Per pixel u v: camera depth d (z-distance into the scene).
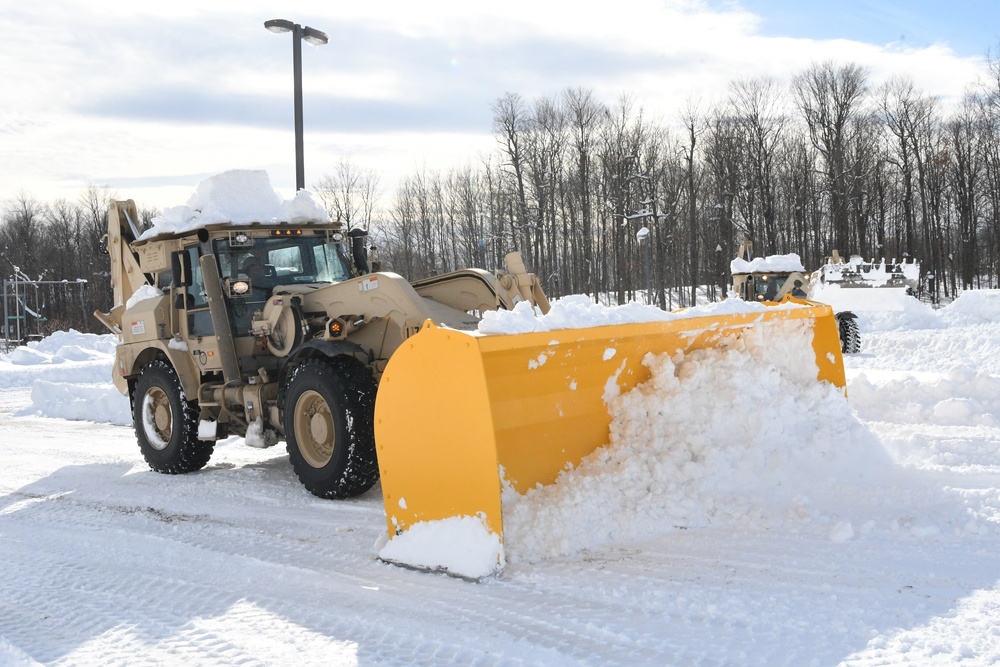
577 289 45.91
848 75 46.62
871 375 12.34
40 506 6.61
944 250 50.28
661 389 5.30
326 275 7.60
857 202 46.66
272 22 14.15
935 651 3.22
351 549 4.97
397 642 3.59
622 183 44.56
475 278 6.57
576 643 3.45
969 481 5.54
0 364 21.81
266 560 4.86
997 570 4.04
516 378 4.66
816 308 6.00
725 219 46.81
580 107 45.78
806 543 4.48
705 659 3.23
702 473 5.11
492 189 46.69
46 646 3.75
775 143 47.31
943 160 47.41
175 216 7.43
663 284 43.69
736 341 5.73
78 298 62.34
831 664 3.14
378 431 4.77
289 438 6.30
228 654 3.56
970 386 8.86
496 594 4.05
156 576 4.70
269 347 6.89
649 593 3.92
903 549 4.35
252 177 7.43
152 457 7.75
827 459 5.55
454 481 4.46
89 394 13.26
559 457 4.96
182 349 7.46
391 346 6.25
